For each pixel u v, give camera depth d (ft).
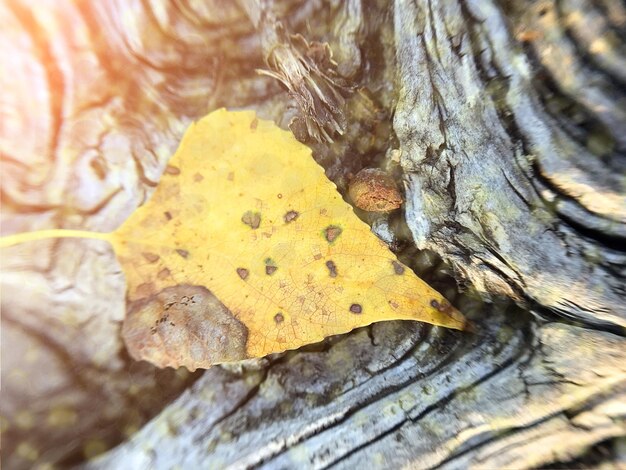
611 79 0.17
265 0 0.22
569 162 0.18
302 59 0.22
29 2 0.21
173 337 0.21
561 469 0.17
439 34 0.20
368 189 0.21
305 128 0.22
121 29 0.22
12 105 0.22
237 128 0.22
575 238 0.18
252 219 0.21
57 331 0.22
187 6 0.22
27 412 0.21
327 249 0.21
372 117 0.22
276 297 0.21
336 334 0.22
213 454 0.20
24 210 0.22
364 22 0.22
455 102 0.20
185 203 0.22
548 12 0.18
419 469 0.18
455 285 0.21
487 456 0.18
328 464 0.19
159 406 0.22
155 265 0.22
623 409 0.17
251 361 0.22
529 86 0.18
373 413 0.20
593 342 0.18
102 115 0.22
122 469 0.21
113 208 0.22
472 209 0.20
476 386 0.20
